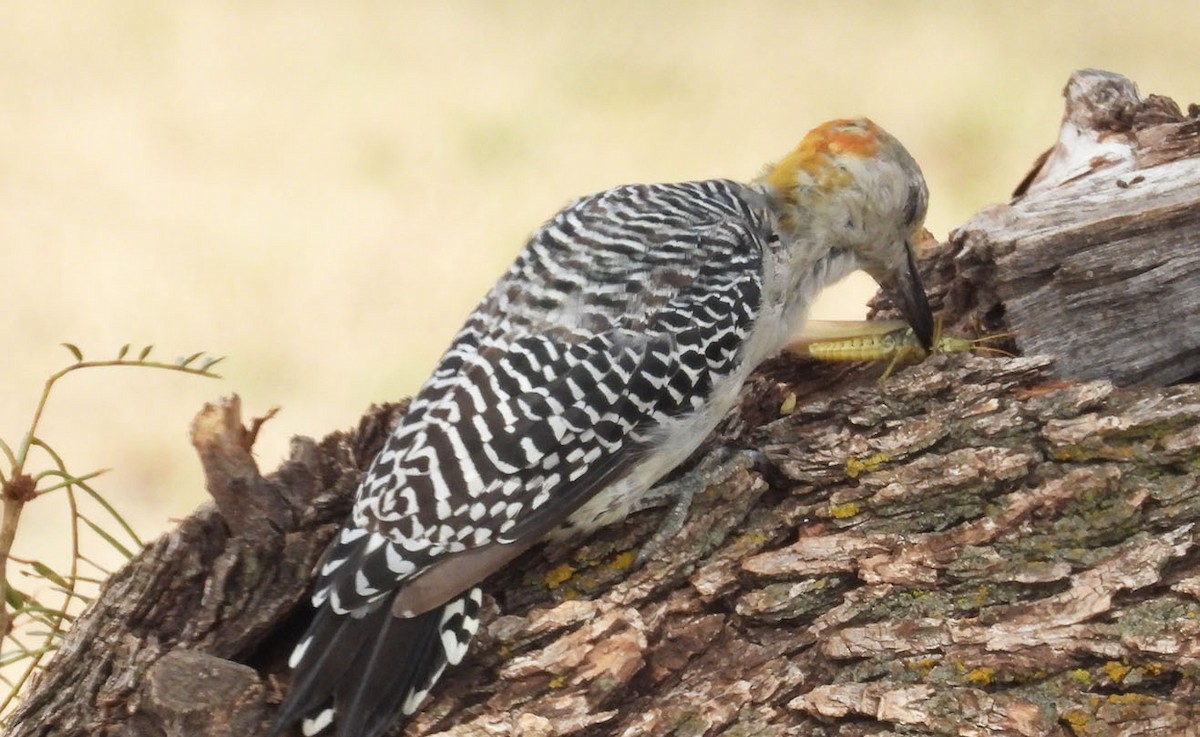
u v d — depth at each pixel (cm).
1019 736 712
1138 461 773
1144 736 705
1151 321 866
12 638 828
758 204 926
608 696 734
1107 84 969
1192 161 896
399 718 738
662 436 809
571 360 795
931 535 772
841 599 771
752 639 771
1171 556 741
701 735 729
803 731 734
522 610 796
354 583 739
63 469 805
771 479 821
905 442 798
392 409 849
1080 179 919
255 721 739
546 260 837
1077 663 727
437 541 752
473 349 812
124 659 763
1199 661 712
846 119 974
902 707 723
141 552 780
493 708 738
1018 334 883
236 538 785
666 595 780
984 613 748
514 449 773
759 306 860
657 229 848
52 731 756
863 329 966
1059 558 754
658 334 814
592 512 802
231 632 782
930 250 1024
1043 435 788
